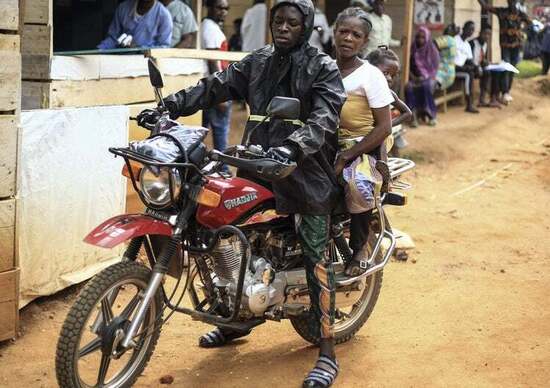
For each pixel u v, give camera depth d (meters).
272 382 4.24
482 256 6.82
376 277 4.86
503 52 14.97
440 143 11.80
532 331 5.03
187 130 3.75
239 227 3.97
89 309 3.59
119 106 5.65
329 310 4.19
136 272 3.76
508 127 13.48
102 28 7.98
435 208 8.59
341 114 4.27
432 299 5.65
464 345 4.79
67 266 5.31
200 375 4.31
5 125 4.45
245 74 4.12
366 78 4.20
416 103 12.83
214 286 3.99
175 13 8.20
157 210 3.77
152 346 4.02
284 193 4.02
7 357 4.51
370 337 4.92
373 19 11.91
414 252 6.87
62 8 7.89
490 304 5.56
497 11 14.97
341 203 4.30
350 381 4.27
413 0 13.34
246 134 4.09
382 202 4.57
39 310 5.12
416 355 4.63
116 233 3.55
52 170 5.04
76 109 5.21
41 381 4.21
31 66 5.69
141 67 6.68
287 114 3.53
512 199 9.12
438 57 12.98
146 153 3.56
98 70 6.19
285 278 4.18
